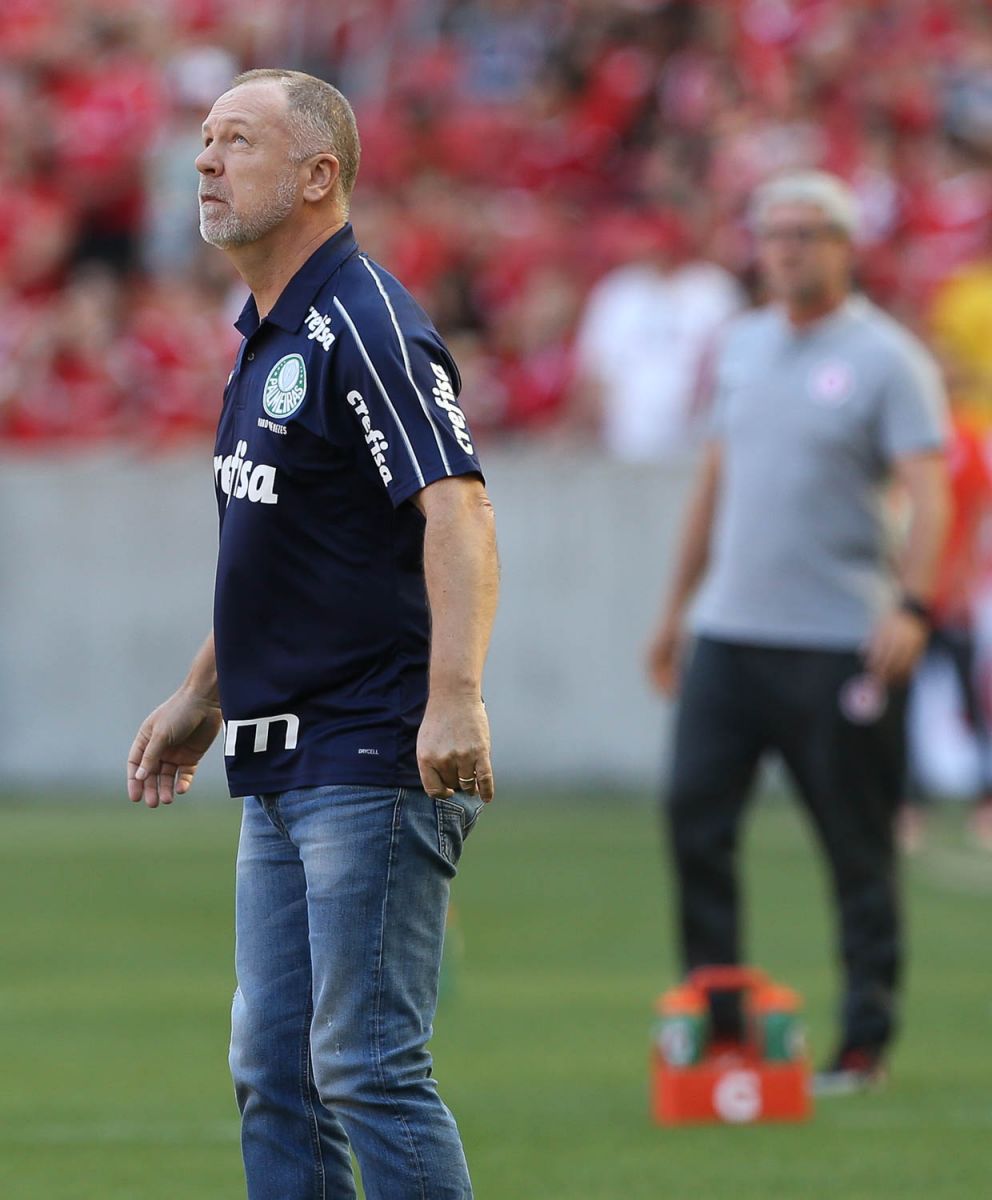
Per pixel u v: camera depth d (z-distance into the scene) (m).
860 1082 22.52
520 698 48.44
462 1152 12.26
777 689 22.38
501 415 52.25
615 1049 24.77
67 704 48.75
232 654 12.62
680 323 50.78
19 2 63.88
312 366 12.30
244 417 12.64
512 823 44.38
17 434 52.00
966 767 47.28
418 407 12.05
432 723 11.75
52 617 48.72
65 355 52.84
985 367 47.53
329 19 66.38
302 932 12.66
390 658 12.37
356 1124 12.10
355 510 12.34
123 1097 22.19
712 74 61.56
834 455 22.42
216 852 40.81
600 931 33.19
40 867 38.84
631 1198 17.83
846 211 22.62
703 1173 18.72
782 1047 21.06
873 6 64.25
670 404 50.62
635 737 48.03
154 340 53.31
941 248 57.97
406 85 63.97
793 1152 19.53
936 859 40.44
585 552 48.09
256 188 12.51
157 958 30.75
